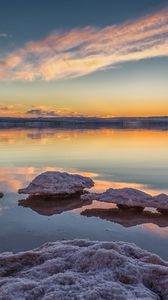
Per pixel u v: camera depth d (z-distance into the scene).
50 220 8.81
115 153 22.16
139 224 8.55
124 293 2.96
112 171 15.70
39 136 38.28
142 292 3.02
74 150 23.88
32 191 11.36
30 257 3.94
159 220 8.84
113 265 3.43
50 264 3.59
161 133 44.09
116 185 12.85
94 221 8.78
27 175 14.75
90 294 2.90
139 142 30.06
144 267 3.48
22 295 2.95
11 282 3.23
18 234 7.74
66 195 11.38
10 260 3.90
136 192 10.46
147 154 21.47
